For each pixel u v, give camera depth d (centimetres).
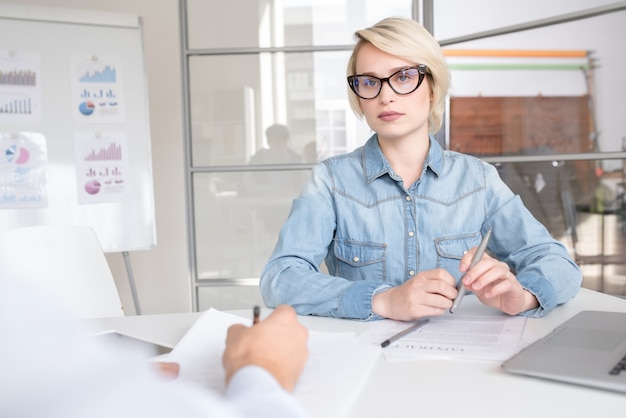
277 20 330
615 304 108
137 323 104
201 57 334
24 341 23
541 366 67
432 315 94
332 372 69
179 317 109
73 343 24
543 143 286
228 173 337
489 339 84
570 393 62
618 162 264
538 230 128
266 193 335
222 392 36
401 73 119
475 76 302
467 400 61
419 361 75
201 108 336
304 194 137
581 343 74
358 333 91
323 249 131
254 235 337
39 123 282
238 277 340
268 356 54
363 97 123
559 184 284
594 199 273
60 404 23
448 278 95
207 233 340
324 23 327
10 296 23
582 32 267
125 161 296
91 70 291
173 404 25
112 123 294
